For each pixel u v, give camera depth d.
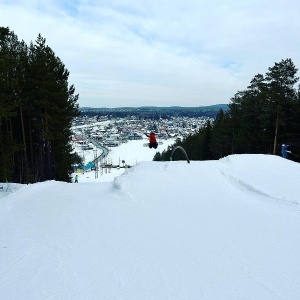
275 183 7.79
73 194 7.57
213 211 5.78
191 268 3.52
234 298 2.91
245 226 4.91
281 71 25.25
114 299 2.92
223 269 3.48
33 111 22.66
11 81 20.03
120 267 3.58
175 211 5.80
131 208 6.05
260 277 3.29
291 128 27.77
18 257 3.94
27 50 24.98
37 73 21.42
